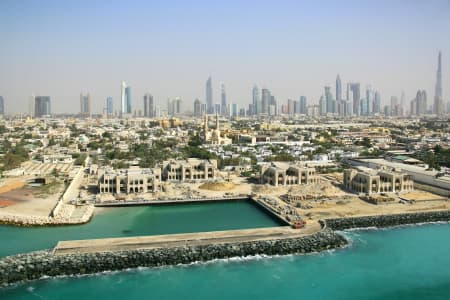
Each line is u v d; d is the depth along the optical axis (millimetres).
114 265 175875
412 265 182625
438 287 164250
